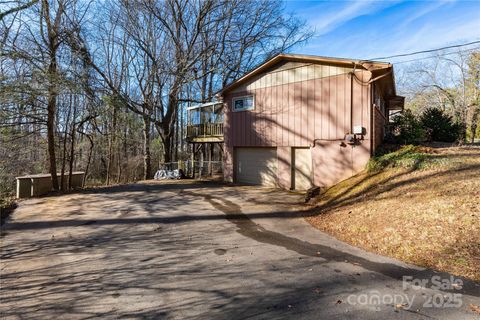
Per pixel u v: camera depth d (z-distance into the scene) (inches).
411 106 1113.4
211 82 954.7
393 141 478.0
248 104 523.8
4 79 381.4
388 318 111.2
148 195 421.7
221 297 131.4
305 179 452.1
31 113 460.4
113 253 193.6
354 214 256.4
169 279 151.9
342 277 150.1
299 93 451.8
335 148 411.2
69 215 304.3
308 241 214.4
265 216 295.7
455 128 602.2
